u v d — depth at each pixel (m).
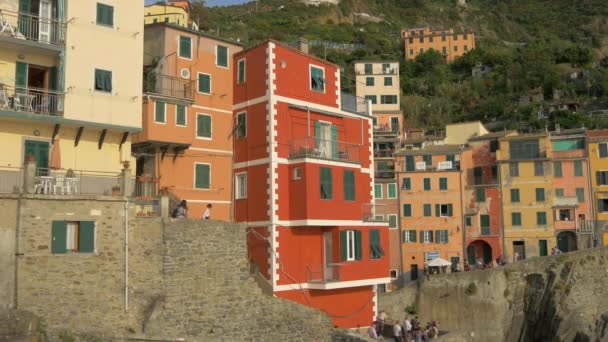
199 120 38.59
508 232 69.50
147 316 27.53
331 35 157.75
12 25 29.69
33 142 30.03
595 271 57.97
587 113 106.12
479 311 54.16
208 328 29.66
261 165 38.34
